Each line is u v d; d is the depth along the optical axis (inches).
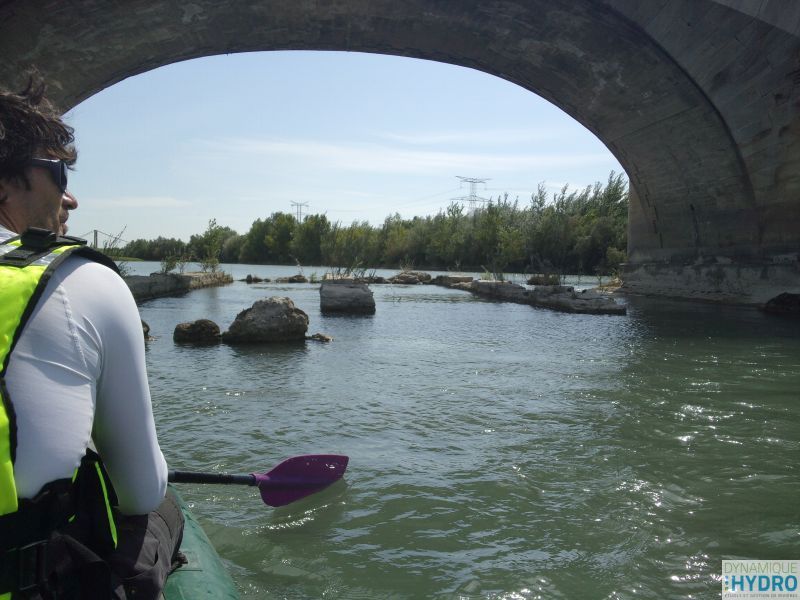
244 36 681.0
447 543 129.5
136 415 49.2
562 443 199.3
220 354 368.2
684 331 497.4
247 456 182.9
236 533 132.7
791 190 711.7
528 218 2140.7
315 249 2778.1
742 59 652.7
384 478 166.9
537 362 351.3
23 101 50.2
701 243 877.8
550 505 149.6
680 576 116.3
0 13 511.5
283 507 147.3
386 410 240.2
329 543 129.1
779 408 245.3
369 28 695.1
